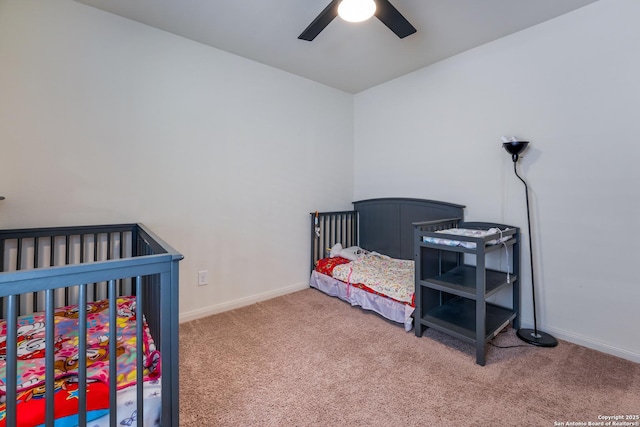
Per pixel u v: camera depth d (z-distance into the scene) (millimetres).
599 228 1940
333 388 1569
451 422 1330
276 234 2971
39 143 1805
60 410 941
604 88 1892
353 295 2672
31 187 1791
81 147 1938
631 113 1805
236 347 1984
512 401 1462
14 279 785
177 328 1069
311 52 2578
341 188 3584
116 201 2074
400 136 3176
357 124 3664
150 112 2193
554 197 2121
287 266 3076
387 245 3305
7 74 1710
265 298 2891
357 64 2828
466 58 2580
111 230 2008
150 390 1094
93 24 1954
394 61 2770
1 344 1307
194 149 2410
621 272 1865
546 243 2168
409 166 3102
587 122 1963
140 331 988
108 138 2029
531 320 2240
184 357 1857
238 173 2674
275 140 2930
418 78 2973
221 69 2537
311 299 2900
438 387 1575
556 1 1888
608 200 1901
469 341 1839
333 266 2959
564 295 2094
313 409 1415
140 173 2164
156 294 1192
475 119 2545
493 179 2447
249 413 1385
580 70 1979
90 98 1958
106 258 2029
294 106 3074
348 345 2018
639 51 1767
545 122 2143
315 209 3311
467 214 2625
